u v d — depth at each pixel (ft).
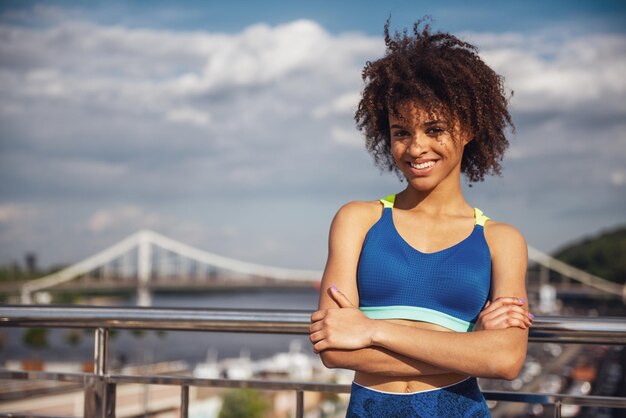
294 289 245.45
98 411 5.41
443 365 3.89
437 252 4.17
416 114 4.22
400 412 4.05
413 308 4.09
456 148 4.30
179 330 5.20
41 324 5.43
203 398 67.21
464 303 4.09
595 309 261.85
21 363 140.77
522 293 4.12
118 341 188.14
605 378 138.51
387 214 4.36
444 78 4.24
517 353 3.90
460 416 4.04
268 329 5.02
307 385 5.22
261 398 104.27
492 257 4.23
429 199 4.36
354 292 4.26
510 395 5.03
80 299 237.25
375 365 4.01
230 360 184.85
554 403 4.95
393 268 4.15
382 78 4.48
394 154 4.37
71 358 147.64
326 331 4.02
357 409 4.18
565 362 158.92
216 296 265.54
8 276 239.30
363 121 4.83
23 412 5.89
